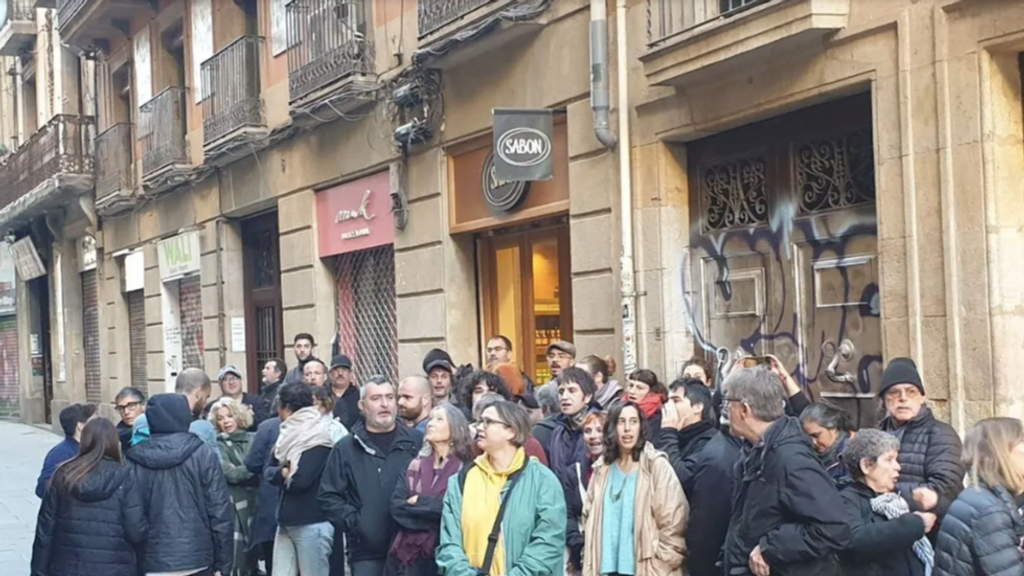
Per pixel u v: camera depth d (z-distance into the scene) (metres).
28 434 24.50
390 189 12.16
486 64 10.59
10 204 24.78
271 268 15.77
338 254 13.55
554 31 9.66
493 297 11.31
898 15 6.64
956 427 6.33
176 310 18.73
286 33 13.93
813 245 7.63
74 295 24.00
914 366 5.52
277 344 15.50
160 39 18.42
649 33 8.58
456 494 5.38
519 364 10.93
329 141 13.34
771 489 4.67
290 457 7.24
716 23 7.97
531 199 10.16
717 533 5.32
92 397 23.36
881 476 4.69
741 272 8.27
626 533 5.43
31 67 26.55
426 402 7.07
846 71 7.01
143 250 19.44
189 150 17.19
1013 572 4.12
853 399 7.25
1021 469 4.26
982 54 6.22
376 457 6.31
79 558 6.15
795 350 7.74
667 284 8.66
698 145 8.67
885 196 6.76
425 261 11.61
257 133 14.59
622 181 8.88
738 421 4.88
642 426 5.51
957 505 4.29
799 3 6.96
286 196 14.42
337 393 9.60
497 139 9.36
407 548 5.81
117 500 6.21
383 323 12.85
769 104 7.61
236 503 8.52
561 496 5.36
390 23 11.90
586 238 9.37
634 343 8.85
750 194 8.24
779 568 4.62
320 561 7.28
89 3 19.25
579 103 9.38
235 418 8.59
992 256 6.20
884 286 6.78
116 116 20.95
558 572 5.27
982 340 6.22
